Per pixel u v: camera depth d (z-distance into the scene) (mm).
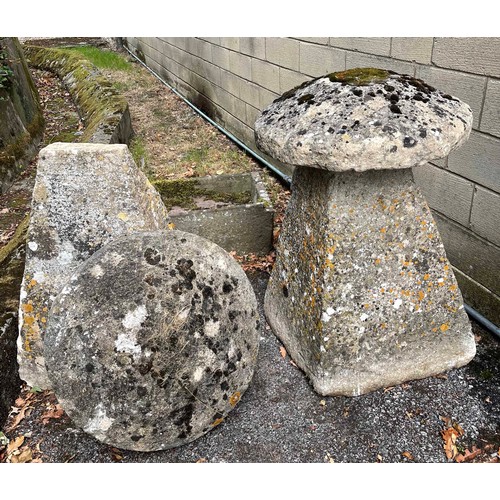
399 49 3078
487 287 2912
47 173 2334
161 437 2188
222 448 2301
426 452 2250
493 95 2553
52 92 7879
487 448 2258
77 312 2020
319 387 2465
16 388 2588
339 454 2256
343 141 1904
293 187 2584
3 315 2635
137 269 2076
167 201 4105
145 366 2057
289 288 2682
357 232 2254
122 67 10125
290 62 4383
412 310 2451
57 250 2410
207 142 5949
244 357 2312
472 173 2807
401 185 2252
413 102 2039
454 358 2611
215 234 3527
